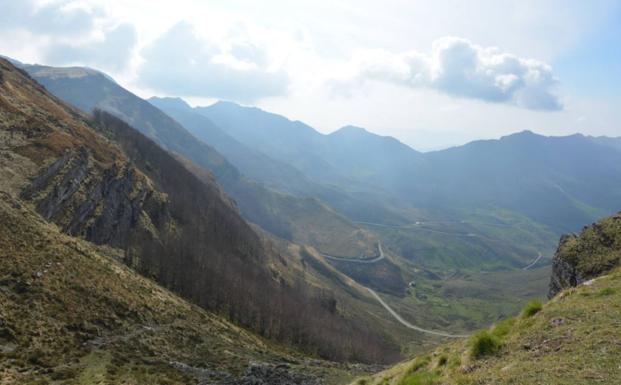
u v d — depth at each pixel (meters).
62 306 63.25
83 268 77.69
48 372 47.66
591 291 29.75
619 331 22.36
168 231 177.62
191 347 76.06
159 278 131.25
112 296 75.56
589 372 19.09
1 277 60.44
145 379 54.31
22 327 53.75
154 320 78.94
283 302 187.25
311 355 149.88
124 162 172.88
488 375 21.89
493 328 28.39
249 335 124.81
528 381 19.66
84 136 163.75
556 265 103.50
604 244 95.06
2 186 94.06
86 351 57.03
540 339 24.22
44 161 112.81
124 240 139.75
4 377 42.75
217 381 61.31
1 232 69.88
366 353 186.25
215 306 141.88
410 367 31.28
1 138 111.88
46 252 73.06
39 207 98.56
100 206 131.00
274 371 70.88
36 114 147.50
